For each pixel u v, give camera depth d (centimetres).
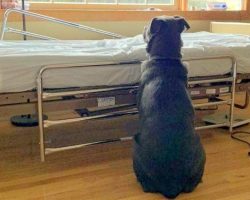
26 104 193
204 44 242
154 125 172
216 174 200
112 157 223
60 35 353
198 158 177
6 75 181
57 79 191
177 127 170
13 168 207
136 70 208
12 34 333
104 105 208
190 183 179
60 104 199
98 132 266
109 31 373
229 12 430
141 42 250
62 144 241
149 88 180
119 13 372
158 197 177
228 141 248
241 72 243
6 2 329
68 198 176
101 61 199
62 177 197
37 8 355
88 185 188
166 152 170
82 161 217
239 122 272
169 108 172
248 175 199
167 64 182
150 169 175
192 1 429
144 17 384
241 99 340
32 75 186
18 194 179
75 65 191
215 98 260
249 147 238
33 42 255
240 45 245
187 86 197
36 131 268
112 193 180
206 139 252
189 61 221
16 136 258
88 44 254
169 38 185
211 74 232
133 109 214
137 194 179
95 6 382
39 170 205
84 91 196
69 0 372
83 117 205
